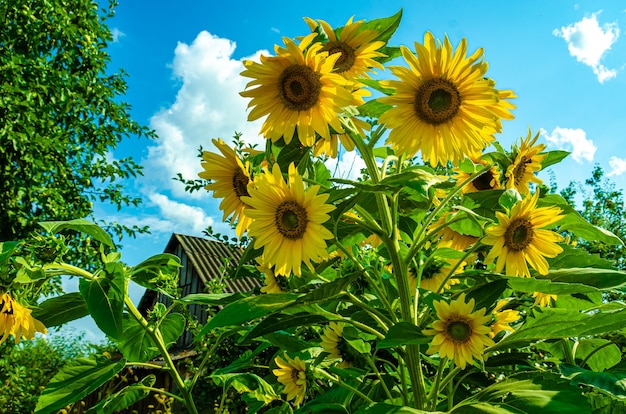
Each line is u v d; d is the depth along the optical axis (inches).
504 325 82.3
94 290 71.8
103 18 499.5
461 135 60.4
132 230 392.2
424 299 70.2
